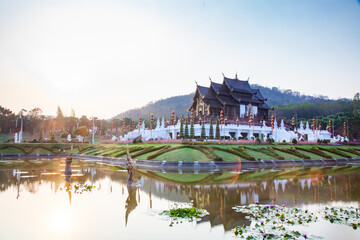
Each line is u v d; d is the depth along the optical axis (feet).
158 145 204.03
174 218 60.34
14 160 206.80
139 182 104.22
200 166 153.48
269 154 183.93
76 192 86.53
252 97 337.72
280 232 51.19
